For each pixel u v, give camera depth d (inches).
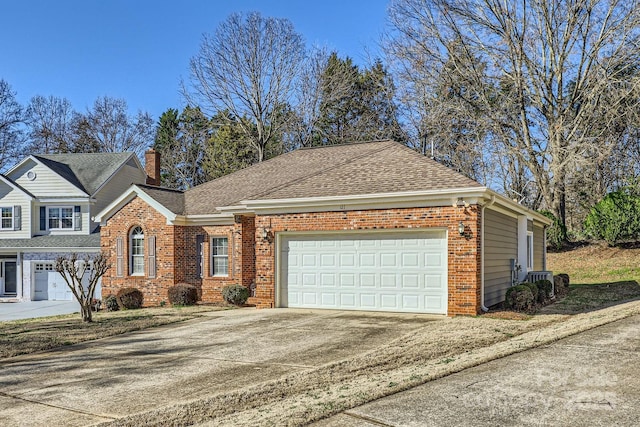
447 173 592.4
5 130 1866.4
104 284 882.8
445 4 1273.4
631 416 243.6
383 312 595.5
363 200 593.3
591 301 695.1
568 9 1204.5
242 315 617.6
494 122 1285.7
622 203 1156.5
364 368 351.3
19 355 453.4
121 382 346.6
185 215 851.4
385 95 1637.6
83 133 2082.9
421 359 371.2
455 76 1296.8
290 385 317.1
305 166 908.0
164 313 682.8
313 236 641.6
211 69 1640.0
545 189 1286.9
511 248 736.3
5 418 284.8
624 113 1167.0
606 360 343.9
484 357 361.4
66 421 277.0
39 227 1245.1
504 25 1238.9
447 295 563.5
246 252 801.6
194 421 263.1
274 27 1625.2
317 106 1681.8
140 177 1448.1
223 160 1807.3
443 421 245.9
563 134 1240.8
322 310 622.5
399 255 594.2
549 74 1254.9
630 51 1143.0
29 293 1182.3
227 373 358.3
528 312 584.4
